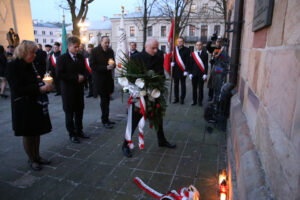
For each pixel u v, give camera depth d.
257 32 1.84
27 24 10.77
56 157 3.14
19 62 2.47
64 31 6.94
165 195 2.09
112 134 3.97
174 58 5.82
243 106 2.45
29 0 10.76
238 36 3.69
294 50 0.88
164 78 2.95
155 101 2.97
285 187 0.86
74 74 3.44
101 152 3.28
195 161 2.97
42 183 2.53
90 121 4.70
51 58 7.13
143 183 2.47
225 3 10.42
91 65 4.05
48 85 2.64
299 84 0.79
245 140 1.75
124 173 2.71
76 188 2.43
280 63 1.08
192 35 32.12
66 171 2.78
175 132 4.01
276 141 1.04
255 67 1.81
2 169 2.82
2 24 9.79
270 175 1.09
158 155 3.16
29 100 2.56
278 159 0.98
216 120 4.21
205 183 2.46
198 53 5.61
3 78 7.06
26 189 2.42
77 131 3.78
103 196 2.29
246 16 2.94
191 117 4.86
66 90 3.45
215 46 5.51
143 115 2.85
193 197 1.92
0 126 4.39
